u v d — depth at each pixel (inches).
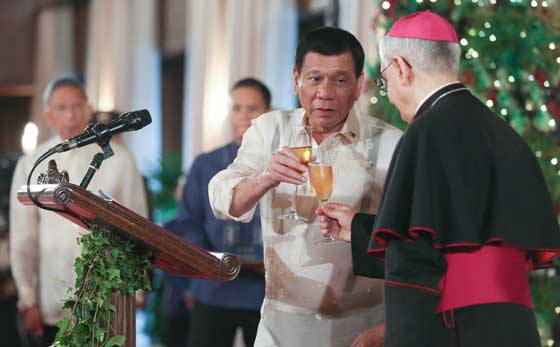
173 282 446.0
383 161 224.1
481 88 304.5
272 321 228.8
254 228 356.5
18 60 1146.0
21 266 350.0
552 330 321.7
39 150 346.9
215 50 765.9
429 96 190.4
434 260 175.5
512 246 179.0
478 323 177.6
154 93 931.3
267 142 229.8
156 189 746.2
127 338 197.2
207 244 365.4
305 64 219.3
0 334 434.6
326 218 212.4
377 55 325.7
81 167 338.0
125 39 927.0
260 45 687.1
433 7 317.4
